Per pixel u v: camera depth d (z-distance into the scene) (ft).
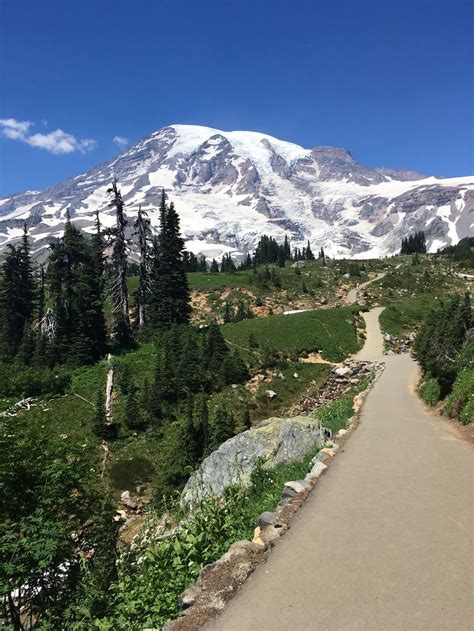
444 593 18.40
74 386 139.13
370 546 23.00
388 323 239.71
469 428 52.90
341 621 16.96
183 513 35.04
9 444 28.86
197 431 91.71
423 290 339.16
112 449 106.73
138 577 23.29
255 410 129.59
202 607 18.54
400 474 35.88
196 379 139.13
